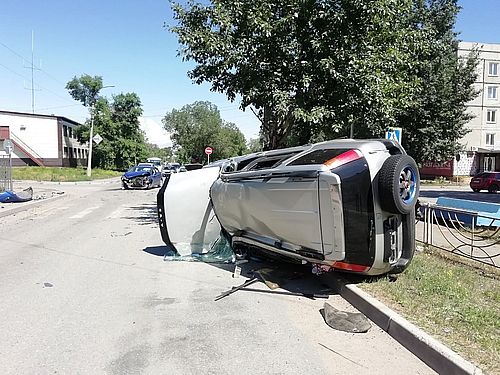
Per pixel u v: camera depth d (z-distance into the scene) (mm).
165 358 3947
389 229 5469
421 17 19656
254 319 4977
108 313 5164
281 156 6621
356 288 5539
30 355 4004
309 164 5602
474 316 4508
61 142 53844
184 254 8258
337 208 5148
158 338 4414
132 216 14859
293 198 5633
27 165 51875
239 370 3719
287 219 5809
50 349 4133
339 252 5277
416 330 4105
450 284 5625
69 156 59469
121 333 4539
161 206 8164
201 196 8227
